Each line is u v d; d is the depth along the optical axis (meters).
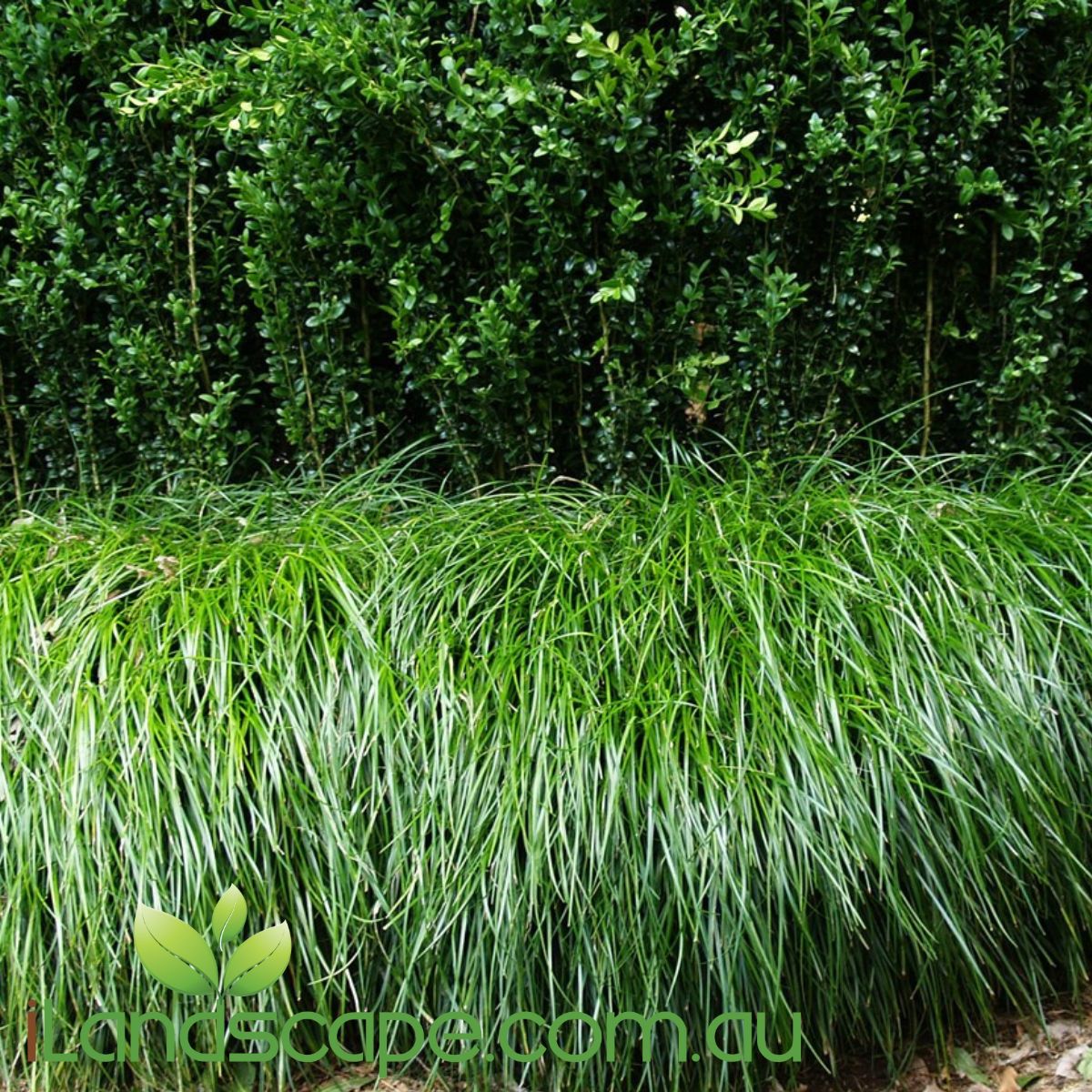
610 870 2.17
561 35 2.68
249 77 2.83
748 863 2.14
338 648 2.39
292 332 3.11
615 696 2.33
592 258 2.88
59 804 2.23
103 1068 2.31
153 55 3.06
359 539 2.69
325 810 2.23
